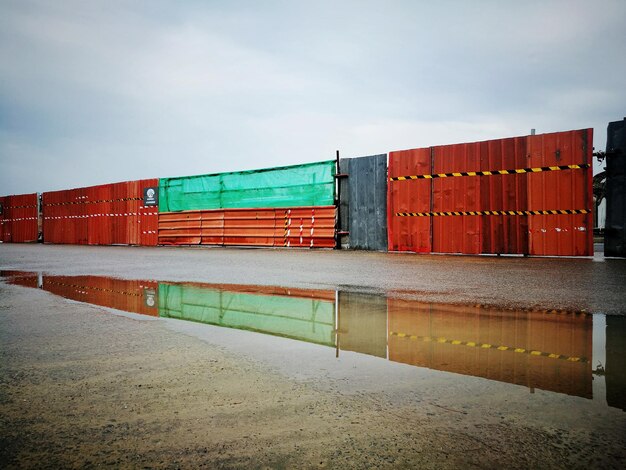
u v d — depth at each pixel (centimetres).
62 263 995
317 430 153
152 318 364
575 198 1080
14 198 2889
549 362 232
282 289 534
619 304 409
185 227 1959
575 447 139
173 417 166
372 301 440
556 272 708
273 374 215
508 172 1165
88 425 159
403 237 1340
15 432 154
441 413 167
